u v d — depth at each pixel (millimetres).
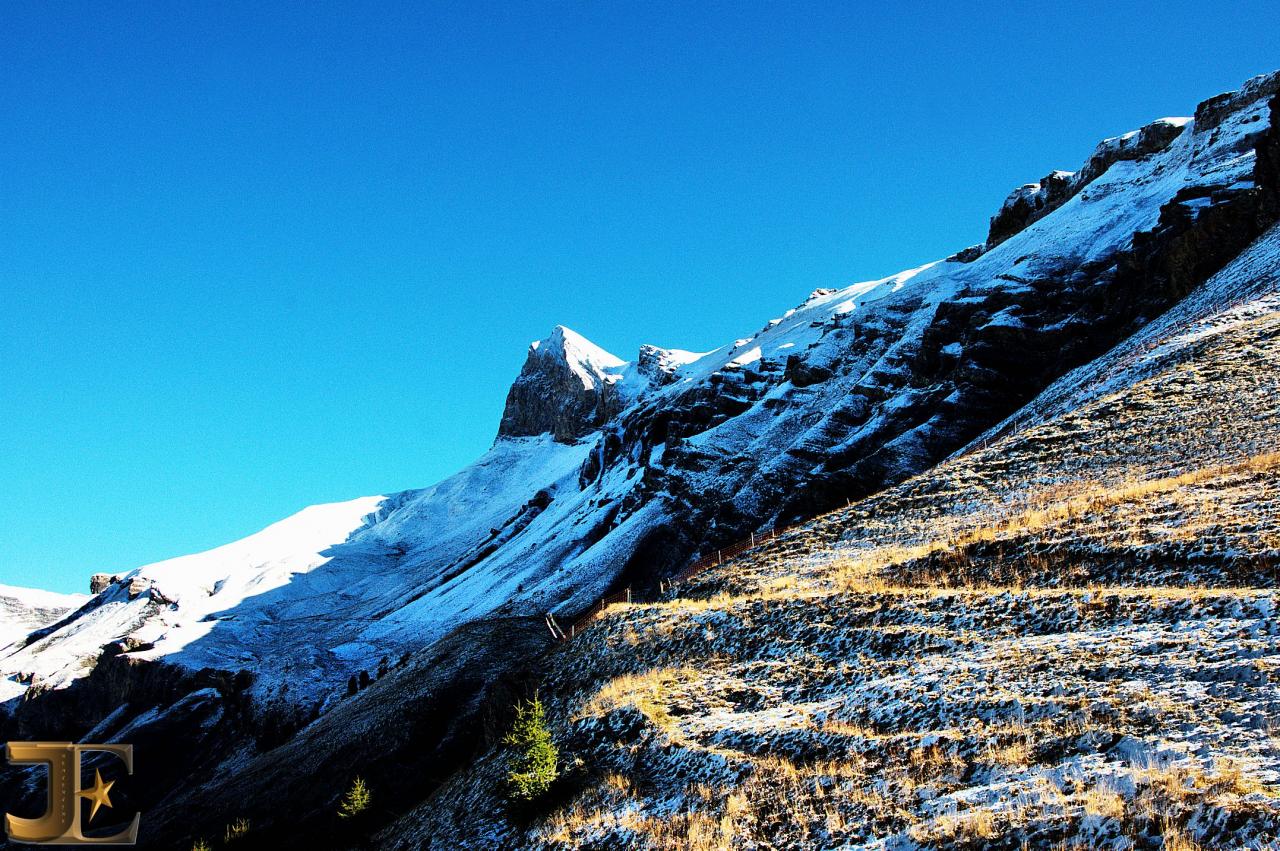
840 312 191125
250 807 59312
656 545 106188
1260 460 34562
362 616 160500
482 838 26281
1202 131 133875
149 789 96438
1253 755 15547
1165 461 39344
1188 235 78938
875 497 48344
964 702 21062
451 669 66562
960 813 16734
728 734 24594
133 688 122938
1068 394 65688
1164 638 21266
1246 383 45250
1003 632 25484
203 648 129500
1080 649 21938
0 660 182000
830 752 21578
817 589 34688
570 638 39719
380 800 42875
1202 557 26625
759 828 19375
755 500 96000
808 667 27953
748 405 145125
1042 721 19016
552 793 25812
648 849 20578
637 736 26828
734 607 34250
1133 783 15484
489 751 35250
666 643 33719
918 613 28406
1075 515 33625
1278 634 19750
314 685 108500
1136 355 62062
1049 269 103438
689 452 124000
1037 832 15117
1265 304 57469
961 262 182750
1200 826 13758
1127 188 132875
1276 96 80688
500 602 121438
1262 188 78375
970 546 33156
